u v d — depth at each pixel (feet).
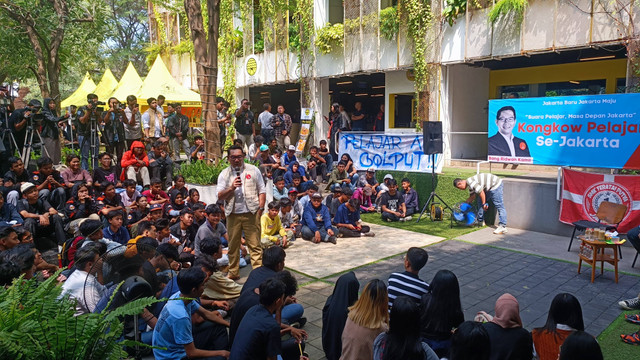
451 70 43.62
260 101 67.15
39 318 8.52
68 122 45.70
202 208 24.63
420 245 28.99
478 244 29.07
